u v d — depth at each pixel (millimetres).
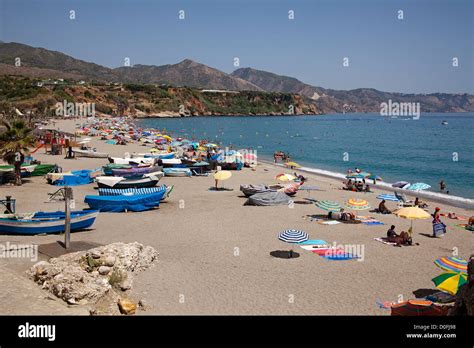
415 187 38031
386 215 33344
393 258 23266
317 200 38500
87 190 39188
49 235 25078
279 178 42406
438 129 177875
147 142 85875
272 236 26797
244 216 31797
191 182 46812
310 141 120562
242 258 22688
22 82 189125
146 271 20438
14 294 15406
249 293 18281
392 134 149000
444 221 31938
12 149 39062
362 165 70188
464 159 78562
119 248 19844
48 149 67875
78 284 16047
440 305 16719
